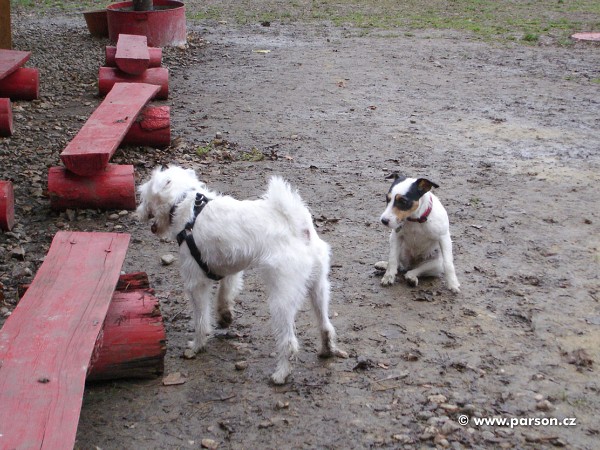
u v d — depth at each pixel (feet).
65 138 17.43
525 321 11.57
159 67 21.75
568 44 30.40
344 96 21.77
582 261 12.99
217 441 9.74
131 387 10.41
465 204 14.84
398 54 28.12
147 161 16.33
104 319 9.76
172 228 10.69
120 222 13.94
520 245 13.44
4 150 16.55
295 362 10.82
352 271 12.73
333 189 15.39
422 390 10.39
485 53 28.58
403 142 17.88
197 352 10.92
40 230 13.61
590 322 11.55
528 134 18.52
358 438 9.79
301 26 34.73
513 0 43.70
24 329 9.49
